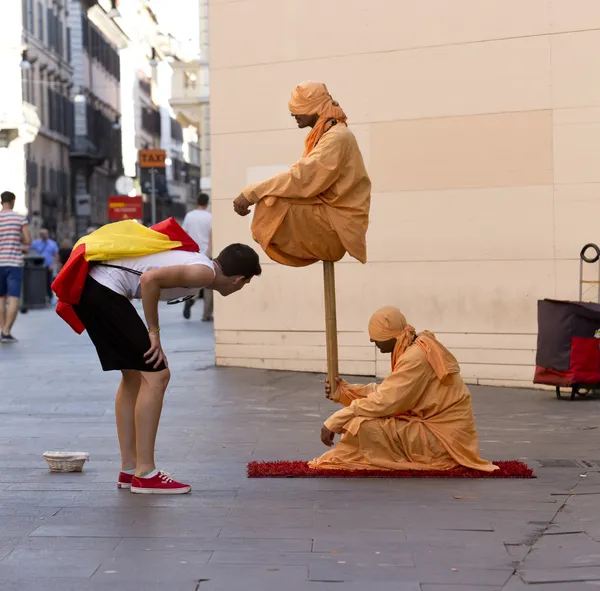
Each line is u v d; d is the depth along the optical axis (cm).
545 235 1054
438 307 1098
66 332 1825
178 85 4072
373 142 1120
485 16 1070
